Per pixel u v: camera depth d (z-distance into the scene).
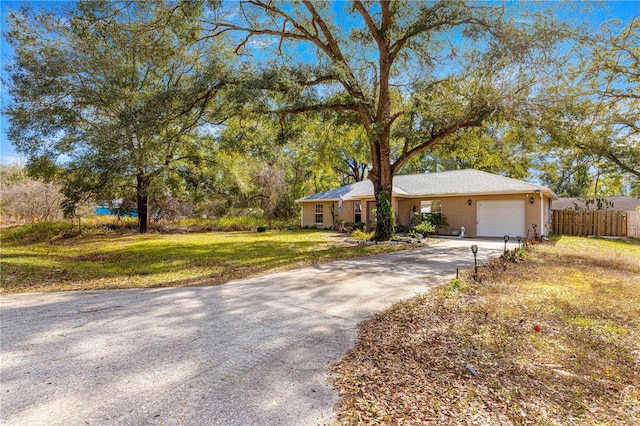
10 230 19.12
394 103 14.96
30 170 16.06
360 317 4.47
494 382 2.74
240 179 22.81
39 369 3.01
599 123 13.17
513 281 6.25
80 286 6.59
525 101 10.48
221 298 5.52
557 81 10.62
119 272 7.99
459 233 17.17
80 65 13.61
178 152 19.11
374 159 13.88
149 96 10.44
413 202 18.80
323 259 9.48
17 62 13.78
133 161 11.12
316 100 11.77
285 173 27.89
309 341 3.67
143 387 2.70
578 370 2.94
